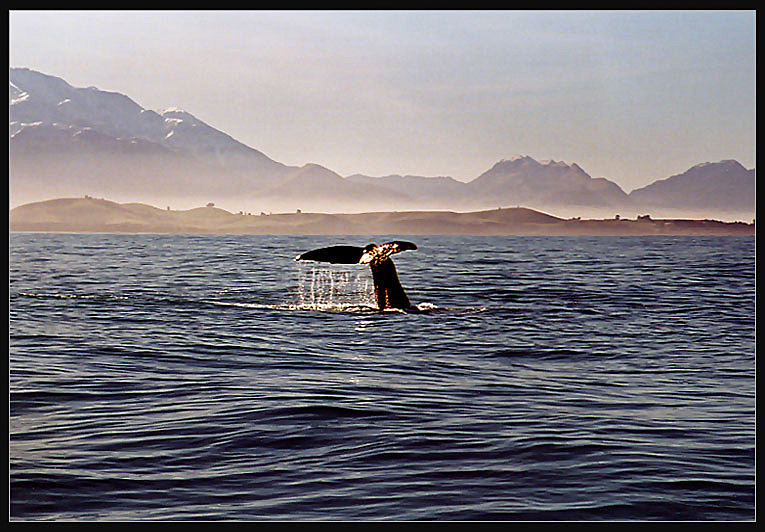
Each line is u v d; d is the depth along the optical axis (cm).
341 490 1244
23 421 1612
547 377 2128
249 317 3162
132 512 1159
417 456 1400
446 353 2452
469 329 2900
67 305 3522
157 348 2464
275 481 1277
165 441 1475
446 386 1983
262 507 1179
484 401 1823
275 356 2359
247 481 1277
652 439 1524
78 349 2433
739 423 1648
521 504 1194
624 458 1401
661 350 2556
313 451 1423
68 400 1789
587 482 1284
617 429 1592
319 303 3641
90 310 3359
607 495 1230
